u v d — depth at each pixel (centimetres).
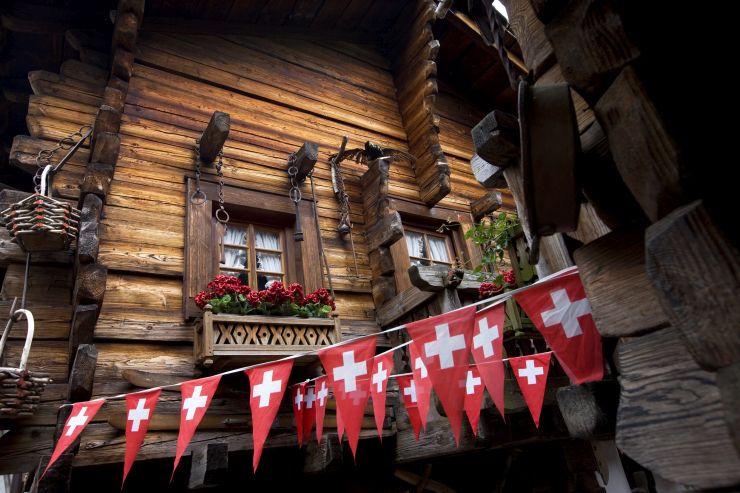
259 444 247
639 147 108
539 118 126
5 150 548
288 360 265
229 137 468
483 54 693
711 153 104
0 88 502
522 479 505
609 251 136
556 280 190
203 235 396
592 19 115
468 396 274
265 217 454
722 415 102
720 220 95
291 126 518
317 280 443
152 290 359
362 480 413
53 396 294
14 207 303
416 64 604
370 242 487
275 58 554
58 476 265
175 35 491
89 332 299
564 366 180
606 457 510
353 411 234
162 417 312
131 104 426
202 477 290
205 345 318
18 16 422
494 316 221
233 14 524
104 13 452
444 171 548
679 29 114
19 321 311
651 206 109
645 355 121
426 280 355
